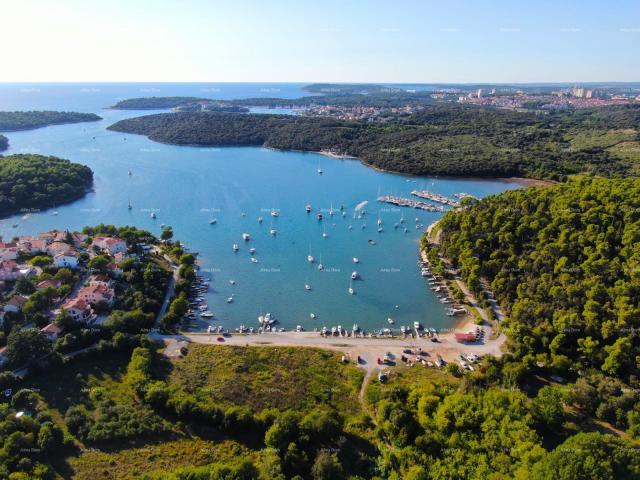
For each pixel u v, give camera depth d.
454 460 96.06
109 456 102.31
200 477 91.75
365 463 101.50
